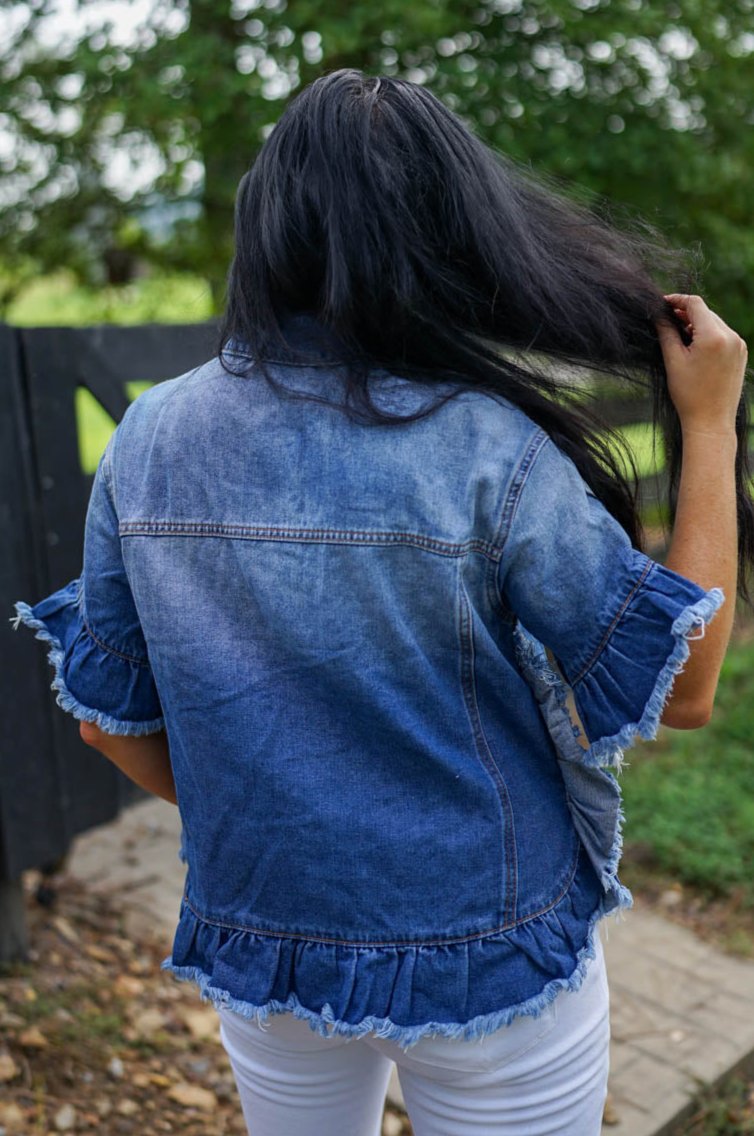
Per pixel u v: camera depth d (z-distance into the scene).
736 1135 2.29
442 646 1.04
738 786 3.67
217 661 1.08
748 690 4.41
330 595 1.03
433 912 1.08
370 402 1.02
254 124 4.39
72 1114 2.14
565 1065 1.15
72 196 5.64
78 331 2.62
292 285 1.06
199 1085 2.31
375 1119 1.36
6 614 2.46
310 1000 1.12
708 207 5.09
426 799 1.07
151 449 1.12
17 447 2.48
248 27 4.56
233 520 1.06
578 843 1.18
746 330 5.10
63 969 2.60
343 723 1.06
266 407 1.06
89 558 1.19
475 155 1.05
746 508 1.21
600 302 1.09
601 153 4.54
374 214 1.00
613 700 1.03
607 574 1.03
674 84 4.73
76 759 2.68
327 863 1.08
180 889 3.06
